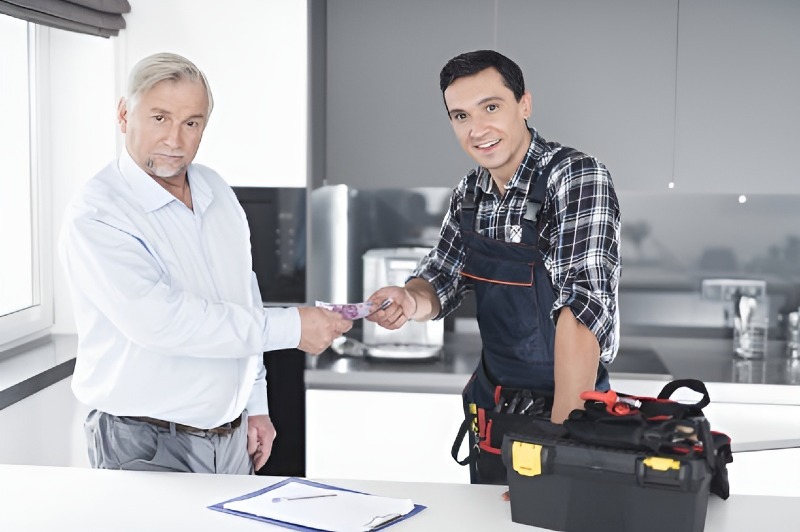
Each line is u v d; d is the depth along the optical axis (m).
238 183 3.42
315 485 1.80
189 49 3.38
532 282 2.08
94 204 1.99
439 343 3.43
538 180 2.05
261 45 3.36
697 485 1.45
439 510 1.66
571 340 1.83
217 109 3.39
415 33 3.37
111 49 3.37
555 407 1.84
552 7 3.31
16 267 3.26
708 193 3.65
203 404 2.10
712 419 3.08
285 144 3.39
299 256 3.47
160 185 2.11
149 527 1.55
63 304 3.52
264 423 2.41
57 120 3.42
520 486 1.58
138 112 2.04
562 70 3.33
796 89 3.28
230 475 1.84
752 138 3.31
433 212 3.80
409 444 3.21
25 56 3.26
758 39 3.27
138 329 1.95
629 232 3.74
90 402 2.09
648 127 3.33
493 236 2.13
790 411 3.06
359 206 3.81
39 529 1.54
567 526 1.55
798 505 1.67
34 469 1.86
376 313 2.18
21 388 2.68
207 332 1.94
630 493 1.50
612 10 3.30
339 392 3.22
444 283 2.39
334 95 3.42
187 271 2.13
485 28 3.34
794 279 3.68
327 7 3.38
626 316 3.76
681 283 3.73
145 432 2.07
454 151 3.39
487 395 2.17
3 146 3.14
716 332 3.73
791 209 3.67
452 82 2.01
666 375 3.15
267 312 2.01
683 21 3.29
